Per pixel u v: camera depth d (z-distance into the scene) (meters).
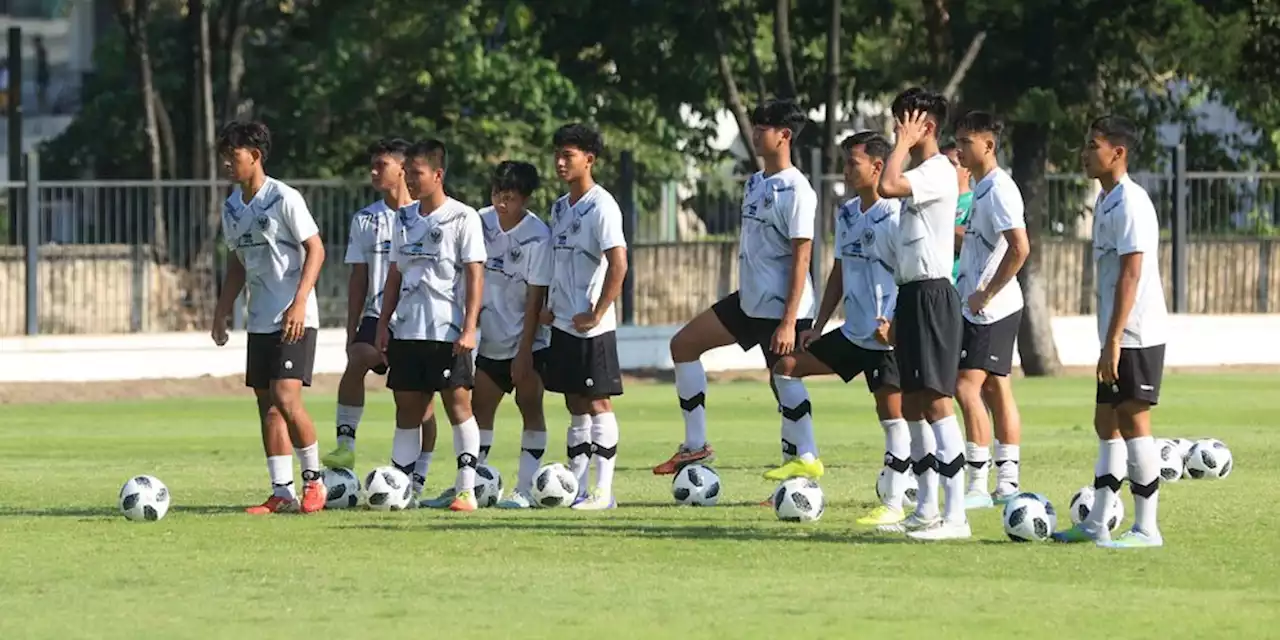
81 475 43.97
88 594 25.97
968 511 36.16
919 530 31.84
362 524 33.78
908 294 31.33
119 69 106.81
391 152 39.78
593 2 90.06
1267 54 89.00
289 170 102.38
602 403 37.00
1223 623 23.75
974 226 35.94
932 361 31.14
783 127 38.72
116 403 70.19
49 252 77.31
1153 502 30.64
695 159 109.50
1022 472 43.81
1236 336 88.00
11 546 30.81
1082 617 24.12
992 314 36.44
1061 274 88.12
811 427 38.38
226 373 78.56
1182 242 87.69
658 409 65.69
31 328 76.94
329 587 26.53
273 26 105.31
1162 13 82.44
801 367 37.25
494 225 38.41
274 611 24.59
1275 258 89.12
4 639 22.75
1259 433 54.75
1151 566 28.55
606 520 34.53
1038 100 81.75
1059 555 29.70
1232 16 85.12
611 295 36.44
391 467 36.44
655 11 88.88
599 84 100.06
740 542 31.28
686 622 23.75
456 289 36.38
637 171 93.38
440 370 36.22
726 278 84.75
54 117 139.75
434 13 100.56
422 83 100.69
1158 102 101.38
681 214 84.38
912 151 31.73
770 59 101.69
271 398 35.56
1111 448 31.09
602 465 36.94
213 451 50.94
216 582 26.97
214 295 79.50
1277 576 27.58
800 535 32.19
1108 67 89.44
